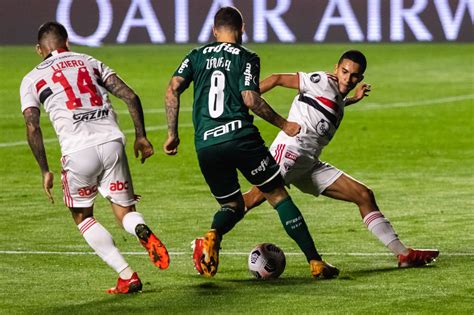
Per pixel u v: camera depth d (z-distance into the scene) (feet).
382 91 178.60
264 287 59.47
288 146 64.69
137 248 71.72
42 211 86.33
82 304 55.67
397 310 53.78
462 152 120.78
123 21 244.83
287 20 246.06
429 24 245.86
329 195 65.92
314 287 59.21
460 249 70.49
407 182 101.09
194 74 60.54
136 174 106.42
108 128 58.75
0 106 160.56
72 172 58.18
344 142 128.98
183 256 69.15
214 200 91.86
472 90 179.22
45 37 60.49
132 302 56.03
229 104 59.72
